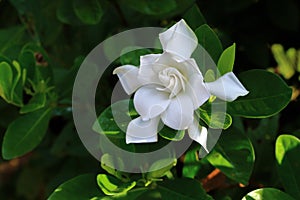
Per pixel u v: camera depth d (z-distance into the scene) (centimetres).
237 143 64
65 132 87
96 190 64
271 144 74
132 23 83
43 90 69
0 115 84
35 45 72
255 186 73
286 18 88
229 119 58
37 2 86
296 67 90
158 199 77
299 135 73
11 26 90
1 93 67
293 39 90
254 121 79
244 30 90
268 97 62
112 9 85
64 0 80
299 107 85
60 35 88
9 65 67
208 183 70
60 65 88
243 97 62
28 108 68
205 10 88
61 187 63
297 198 63
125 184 62
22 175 112
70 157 91
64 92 73
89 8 76
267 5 89
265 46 89
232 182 71
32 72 69
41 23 86
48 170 108
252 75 62
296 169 63
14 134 69
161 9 75
